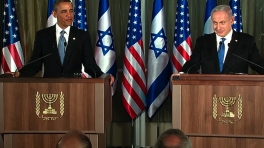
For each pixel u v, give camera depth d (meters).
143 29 6.55
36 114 3.98
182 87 3.85
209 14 6.11
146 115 6.69
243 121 3.79
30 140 4.03
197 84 3.82
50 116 3.97
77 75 4.45
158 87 6.23
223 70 4.67
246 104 3.78
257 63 4.63
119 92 6.68
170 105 6.68
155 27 6.20
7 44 6.24
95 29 6.62
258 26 6.48
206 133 3.84
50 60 4.79
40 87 3.96
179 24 6.18
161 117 6.71
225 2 6.51
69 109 3.96
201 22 6.53
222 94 3.80
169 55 6.60
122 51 6.62
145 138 6.73
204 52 4.74
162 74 6.21
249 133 3.80
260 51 6.45
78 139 2.35
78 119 3.96
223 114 3.81
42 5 6.64
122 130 6.75
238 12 6.08
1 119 4.00
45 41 4.83
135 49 6.19
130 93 6.21
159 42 6.19
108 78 4.39
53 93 3.96
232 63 4.66
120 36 6.62
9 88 3.99
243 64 4.66
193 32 6.54
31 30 6.65
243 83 3.77
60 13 4.79
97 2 6.62
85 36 4.85
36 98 3.97
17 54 6.25
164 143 2.22
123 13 6.60
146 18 6.62
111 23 6.53
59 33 4.87
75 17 6.24
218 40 4.75
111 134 6.75
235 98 3.79
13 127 4.01
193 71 4.75
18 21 6.63
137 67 6.20
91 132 3.96
